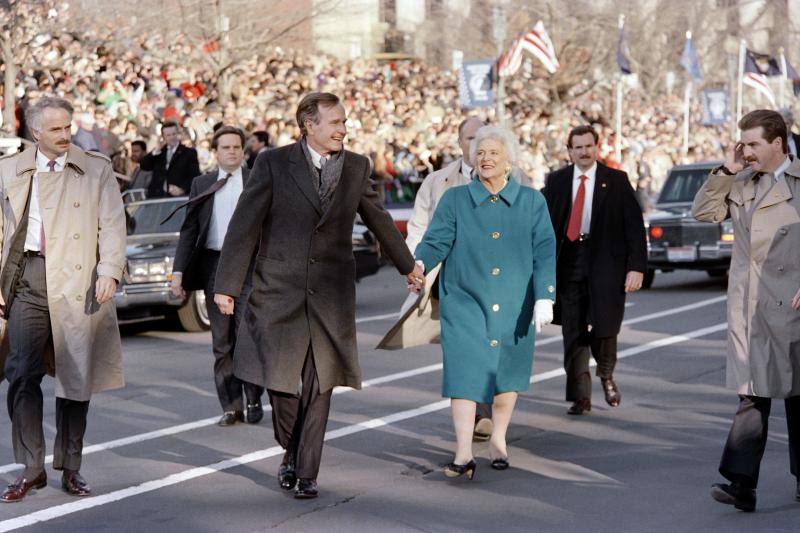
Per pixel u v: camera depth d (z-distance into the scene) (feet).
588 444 68.44
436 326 66.18
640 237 75.51
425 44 337.11
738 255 54.19
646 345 106.93
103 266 56.39
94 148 161.99
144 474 62.23
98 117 181.98
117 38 211.61
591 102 335.88
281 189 56.59
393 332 64.13
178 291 76.33
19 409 56.80
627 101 346.54
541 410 78.33
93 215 56.90
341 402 81.25
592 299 75.31
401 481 60.34
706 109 308.40
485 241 61.11
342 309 57.16
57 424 58.08
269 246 56.95
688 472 61.57
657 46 362.74
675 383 88.12
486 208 61.41
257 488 59.26
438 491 58.29
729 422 74.43
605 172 76.02
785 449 66.03
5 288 56.08
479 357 60.23
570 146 76.23
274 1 231.71
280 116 219.20
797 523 52.39
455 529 51.88
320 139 56.75
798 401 54.49
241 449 68.23
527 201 61.72
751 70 302.86
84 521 53.72
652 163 275.80
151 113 198.90
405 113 263.70
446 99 299.38
